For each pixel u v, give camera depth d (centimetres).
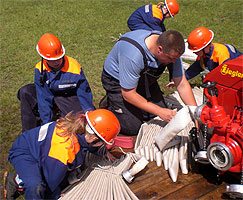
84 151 237
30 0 1116
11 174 263
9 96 462
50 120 332
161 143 272
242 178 216
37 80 323
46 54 297
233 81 226
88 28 812
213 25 824
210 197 232
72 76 325
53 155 222
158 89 344
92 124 221
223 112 215
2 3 1077
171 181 251
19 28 819
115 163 269
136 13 471
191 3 1048
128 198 227
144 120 349
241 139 207
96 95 468
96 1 1096
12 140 363
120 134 335
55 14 944
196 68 384
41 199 225
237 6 991
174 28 804
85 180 250
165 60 258
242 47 674
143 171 264
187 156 262
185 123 250
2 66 573
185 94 306
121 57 277
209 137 251
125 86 284
